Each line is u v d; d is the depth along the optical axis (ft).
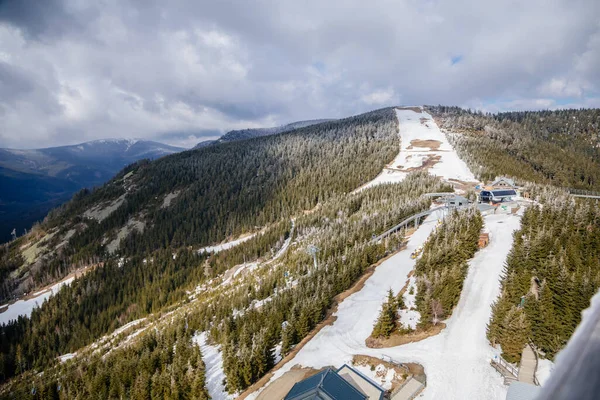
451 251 196.85
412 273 217.56
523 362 129.18
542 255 166.30
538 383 119.24
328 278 213.66
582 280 131.95
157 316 323.16
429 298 161.58
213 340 200.95
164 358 179.11
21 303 419.33
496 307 145.79
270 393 140.67
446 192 358.64
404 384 130.82
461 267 189.16
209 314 233.55
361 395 120.06
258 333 172.04
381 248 258.16
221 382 163.63
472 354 141.90
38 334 334.03
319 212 415.23
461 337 152.25
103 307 373.61
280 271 266.57
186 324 233.96
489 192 325.83
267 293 238.68
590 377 8.87
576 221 193.98
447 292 163.63
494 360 135.74
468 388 125.70
